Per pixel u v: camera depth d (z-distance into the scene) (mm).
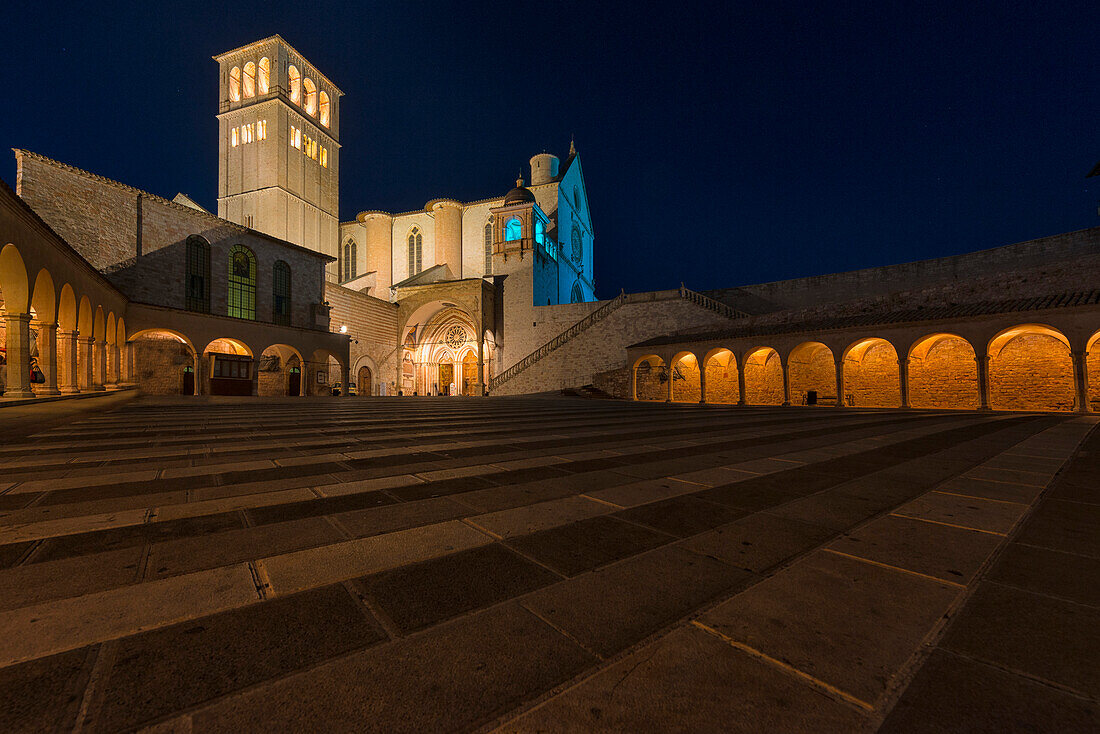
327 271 66312
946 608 1956
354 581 2176
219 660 1534
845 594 2092
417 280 52250
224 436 7559
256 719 1262
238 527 2918
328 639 1676
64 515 3102
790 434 8836
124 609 1848
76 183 26234
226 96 64000
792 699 1391
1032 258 27297
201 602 1928
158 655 1549
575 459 5684
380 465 5133
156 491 3809
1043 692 1411
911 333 22078
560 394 39875
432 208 61781
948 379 24500
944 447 7047
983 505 3635
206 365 31578
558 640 1707
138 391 27078
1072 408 20703
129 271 28234
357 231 67125
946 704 1361
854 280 34062
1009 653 1615
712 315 35875
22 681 1379
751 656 1614
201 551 2498
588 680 1479
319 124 68062
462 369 52625
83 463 5031
